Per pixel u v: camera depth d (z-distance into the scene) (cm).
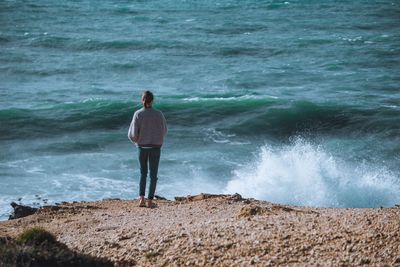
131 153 2753
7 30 7475
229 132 3284
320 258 776
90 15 8906
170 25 8038
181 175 2391
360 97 4166
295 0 10875
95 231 1107
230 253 830
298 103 3803
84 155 2725
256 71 5169
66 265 820
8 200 2072
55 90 4453
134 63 5516
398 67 5359
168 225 1071
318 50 6256
